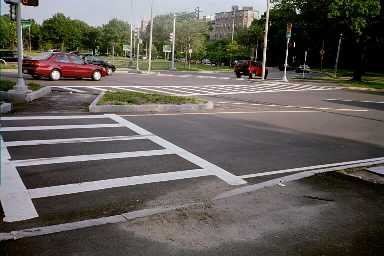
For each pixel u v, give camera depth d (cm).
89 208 497
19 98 1340
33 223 446
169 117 1204
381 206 550
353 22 3550
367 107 1867
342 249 420
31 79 2295
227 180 639
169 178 632
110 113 1210
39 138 841
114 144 827
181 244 414
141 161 715
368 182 652
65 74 2361
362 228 475
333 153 870
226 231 449
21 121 1009
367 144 990
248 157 788
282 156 814
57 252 386
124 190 567
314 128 1178
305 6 4347
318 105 1836
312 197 573
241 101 1812
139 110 1287
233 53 8344
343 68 7594
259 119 1281
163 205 520
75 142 824
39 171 626
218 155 789
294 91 2595
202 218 482
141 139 887
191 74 4253
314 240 438
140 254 389
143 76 3388
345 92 2759
